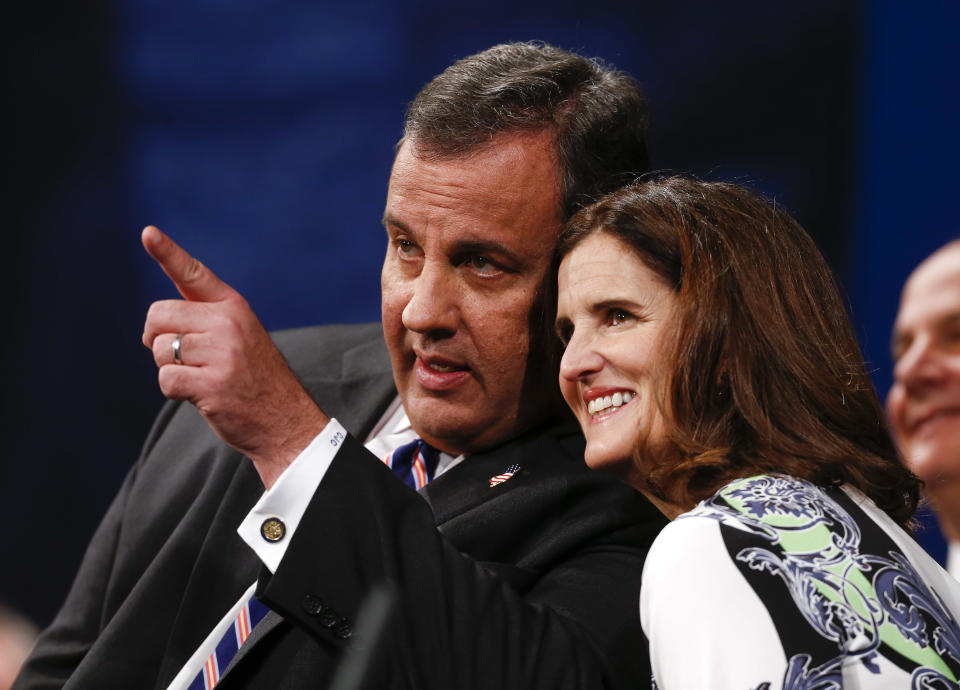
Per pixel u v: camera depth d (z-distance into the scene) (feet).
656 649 12.12
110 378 38.75
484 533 16.81
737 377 13.85
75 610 19.58
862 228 32.42
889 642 11.71
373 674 12.68
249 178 37.91
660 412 14.06
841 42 33.06
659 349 14.25
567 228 15.55
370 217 37.55
